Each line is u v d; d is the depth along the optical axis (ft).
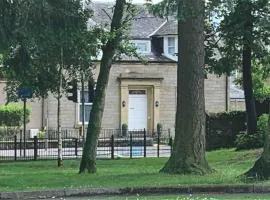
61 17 54.75
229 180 51.06
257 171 51.70
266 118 86.48
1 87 119.55
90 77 79.25
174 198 43.70
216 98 131.95
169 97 129.80
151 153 98.32
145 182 50.21
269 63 88.94
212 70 91.50
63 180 52.80
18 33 51.70
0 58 69.05
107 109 125.29
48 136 116.16
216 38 102.17
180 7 48.55
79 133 122.21
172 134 128.36
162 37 131.75
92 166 61.93
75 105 123.44
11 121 118.62
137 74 127.44
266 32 83.10
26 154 94.53
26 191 46.14
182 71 56.59
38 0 51.01
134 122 127.85
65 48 65.62
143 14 135.03
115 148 101.65
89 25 77.56
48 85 78.28
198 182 49.90
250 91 88.69
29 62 58.29
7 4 50.55
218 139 100.63
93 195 46.93
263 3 79.97
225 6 61.82
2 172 65.00
